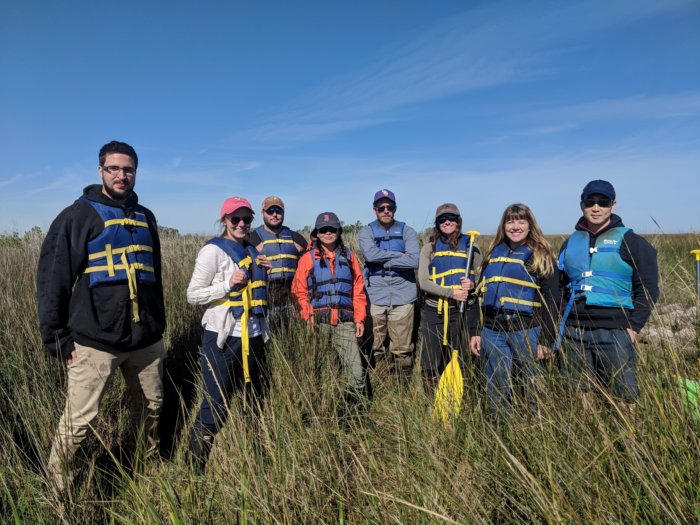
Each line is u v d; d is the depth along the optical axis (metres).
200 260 3.13
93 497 2.46
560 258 3.36
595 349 2.97
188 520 2.04
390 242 4.51
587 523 1.72
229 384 3.11
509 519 1.93
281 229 4.75
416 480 2.22
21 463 2.35
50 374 3.41
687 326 2.88
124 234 2.82
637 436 2.04
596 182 3.07
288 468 2.35
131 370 3.00
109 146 2.80
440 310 3.91
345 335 3.82
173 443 3.09
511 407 2.50
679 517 1.68
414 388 3.28
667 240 8.70
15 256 6.57
